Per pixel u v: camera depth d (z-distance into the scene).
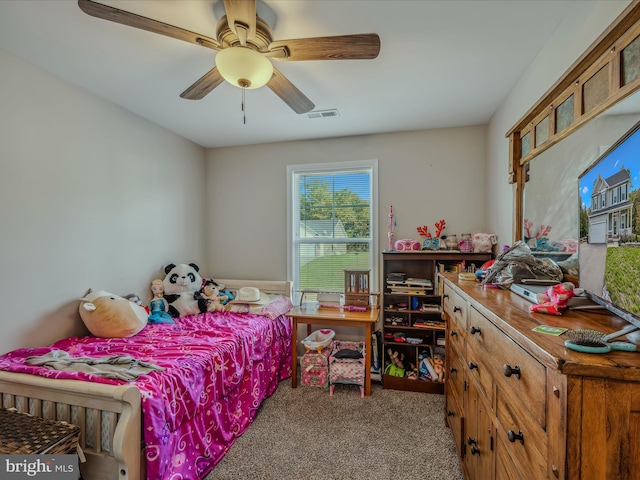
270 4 1.35
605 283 0.88
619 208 0.81
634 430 0.58
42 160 1.90
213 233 3.61
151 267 2.79
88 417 1.33
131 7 1.38
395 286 2.83
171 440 1.47
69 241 2.07
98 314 2.05
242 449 1.89
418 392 2.61
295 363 2.70
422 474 1.67
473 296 1.28
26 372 1.40
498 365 1.00
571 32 1.36
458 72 1.93
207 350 1.89
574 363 0.59
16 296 1.77
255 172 3.46
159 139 2.88
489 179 2.71
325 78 2.01
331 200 3.32
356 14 1.42
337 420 2.19
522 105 1.93
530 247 1.69
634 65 0.91
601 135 1.04
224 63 1.39
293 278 3.38
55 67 1.88
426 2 1.35
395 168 3.05
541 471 0.71
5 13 1.40
